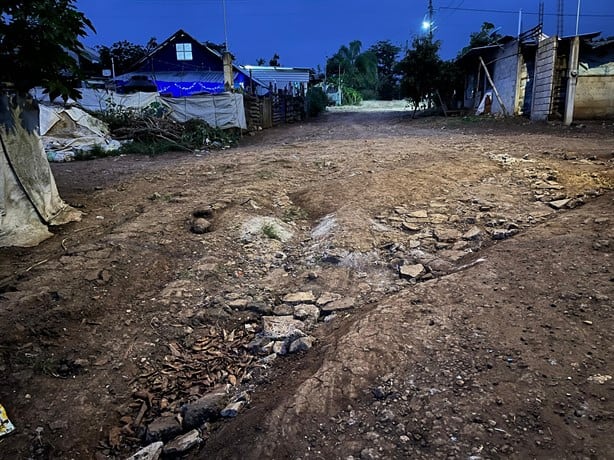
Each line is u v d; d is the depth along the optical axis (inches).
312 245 163.5
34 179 180.9
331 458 68.4
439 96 793.6
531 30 562.3
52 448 82.1
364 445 70.1
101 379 99.0
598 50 550.3
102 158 400.2
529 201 196.2
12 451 81.0
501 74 653.3
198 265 148.3
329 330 111.0
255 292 133.6
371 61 1691.7
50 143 422.3
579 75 513.3
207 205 202.2
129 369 102.4
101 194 241.9
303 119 904.9
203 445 79.0
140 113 519.8
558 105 523.2
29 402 91.7
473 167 258.2
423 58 787.4
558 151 300.0
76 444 83.4
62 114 458.3
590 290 109.0
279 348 105.9
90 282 134.4
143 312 123.4
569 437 67.6
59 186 264.4
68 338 111.2
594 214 157.6
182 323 118.7
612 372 80.7
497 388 79.1
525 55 588.7
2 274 141.5
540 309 103.7
